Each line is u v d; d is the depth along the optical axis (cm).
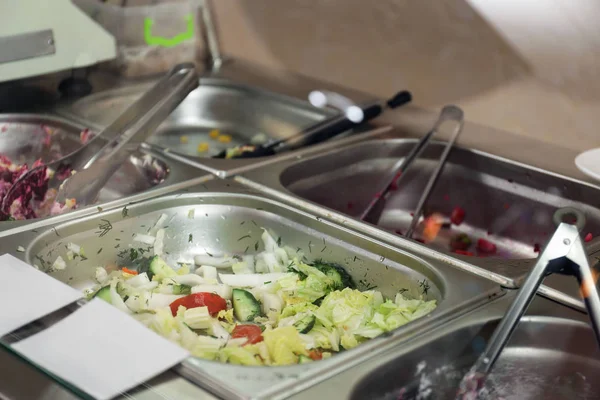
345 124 162
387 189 146
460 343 94
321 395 79
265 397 77
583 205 141
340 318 107
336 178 155
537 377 96
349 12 186
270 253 129
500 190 152
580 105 152
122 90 186
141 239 128
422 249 115
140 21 196
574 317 97
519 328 97
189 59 205
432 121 171
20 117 167
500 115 165
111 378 78
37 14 160
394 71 182
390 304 107
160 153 149
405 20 176
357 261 120
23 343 84
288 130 183
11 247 111
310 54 198
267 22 204
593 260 113
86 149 143
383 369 85
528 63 157
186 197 130
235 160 146
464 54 167
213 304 114
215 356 97
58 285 97
